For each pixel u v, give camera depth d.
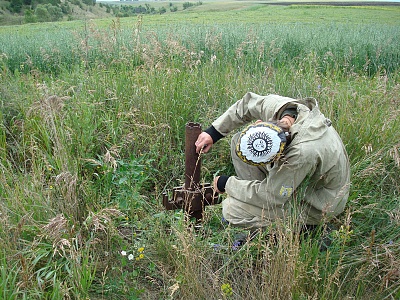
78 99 4.34
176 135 4.38
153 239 3.08
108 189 3.48
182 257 2.76
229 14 32.72
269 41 10.52
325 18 28.23
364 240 3.08
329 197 2.93
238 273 2.87
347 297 2.49
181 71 5.49
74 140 3.85
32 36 11.20
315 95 5.17
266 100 3.09
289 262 2.44
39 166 3.55
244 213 3.00
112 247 3.02
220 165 4.17
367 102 4.69
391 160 3.83
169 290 2.68
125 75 5.21
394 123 4.17
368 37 11.60
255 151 2.57
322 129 2.80
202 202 3.17
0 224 2.80
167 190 3.78
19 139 4.31
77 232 2.92
